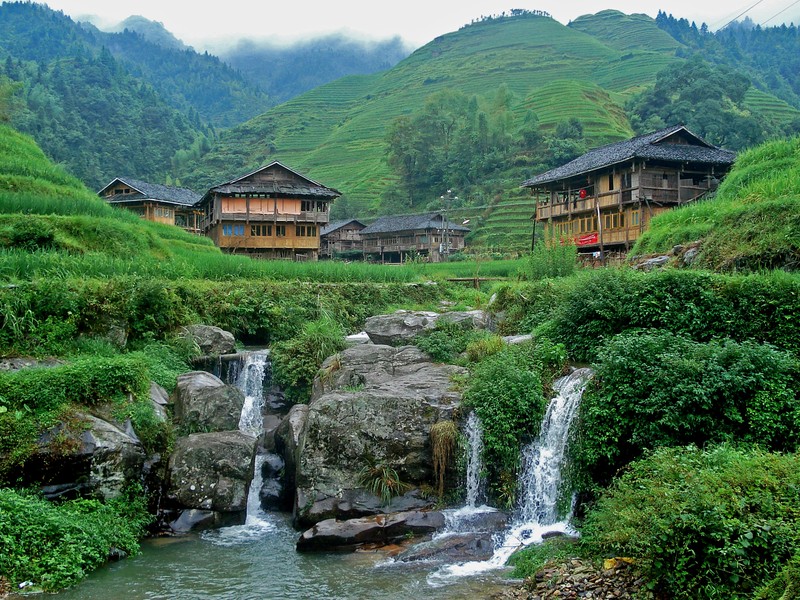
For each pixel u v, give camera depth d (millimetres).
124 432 16234
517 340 20250
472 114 120438
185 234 42469
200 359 22406
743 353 14125
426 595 12250
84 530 13914
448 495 16281
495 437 15828
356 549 14672
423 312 24406
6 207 31984
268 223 60250
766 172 29422
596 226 48656
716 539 9945
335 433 16562
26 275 22453
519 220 89312
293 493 17500
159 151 166250
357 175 136875
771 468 11000
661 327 17141
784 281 16297
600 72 175625
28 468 14664
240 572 13578
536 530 14906
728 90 100875
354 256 91125
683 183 45562
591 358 18125
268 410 22234
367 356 20750
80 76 187000
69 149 137125
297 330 27078
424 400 17109
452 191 108125
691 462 12000
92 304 21297
